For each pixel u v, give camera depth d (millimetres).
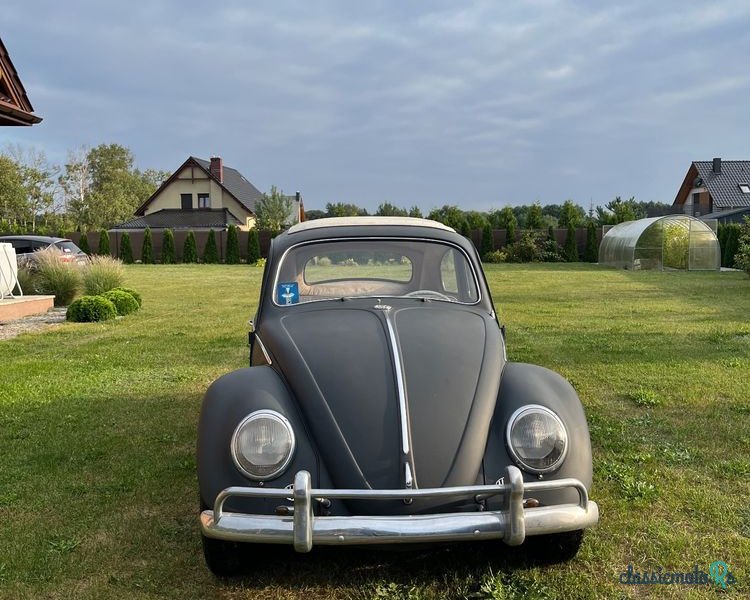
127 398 6617
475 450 2947
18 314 12859
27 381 7348
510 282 20438
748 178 49844
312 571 3297
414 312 3850
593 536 3580
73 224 67250
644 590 3104
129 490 4348
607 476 4383
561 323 11336
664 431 5348
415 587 3113
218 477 2895
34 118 12016
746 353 8438
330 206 57469
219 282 22000
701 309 13219
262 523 2688
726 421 5570
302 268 4203
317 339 3463
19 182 61906
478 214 41156
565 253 35094
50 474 4621
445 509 2826
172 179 50312
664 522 3742
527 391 3135
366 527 2625
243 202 51938
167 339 10203
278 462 2865
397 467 2867
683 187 55062
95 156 77312
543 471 2926
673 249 26703
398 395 3061
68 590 3178
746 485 4246
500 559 3359
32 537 3697
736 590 3096
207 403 3146
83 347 9547
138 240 36969
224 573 3207
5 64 11211
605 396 6422
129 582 3234
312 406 3049
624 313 12688
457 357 3338
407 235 4258
